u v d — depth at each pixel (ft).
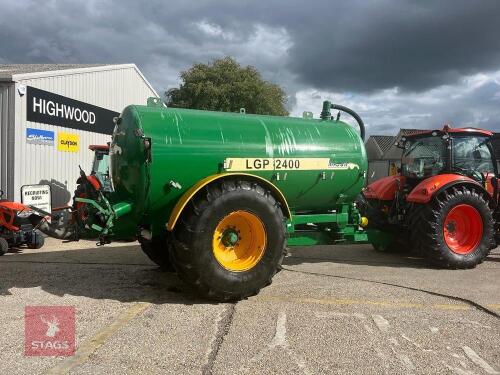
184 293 17.16
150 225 17.49
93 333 13.05
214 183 16.12
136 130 16.28
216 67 102.47
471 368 11.27
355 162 19.70
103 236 16.87
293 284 18.65
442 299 16.74
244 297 16.39
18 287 17.81
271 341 12.62
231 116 18.28
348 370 11.03
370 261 23.94
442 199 22.06
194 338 12.78
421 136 25.89
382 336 13.11
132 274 20.16
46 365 11.06
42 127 33.86
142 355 11.66
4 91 30.96
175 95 103.55
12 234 25.40
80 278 19.36
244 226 16.52
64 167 36.91
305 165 18.53
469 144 24.72
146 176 16.12
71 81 37.83
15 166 31.01
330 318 14.49
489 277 20.36
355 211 21.15
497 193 24.04
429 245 21.88
